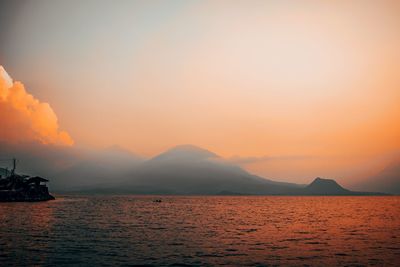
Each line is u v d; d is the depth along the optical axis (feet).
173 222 183.21
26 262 77.82
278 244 108.47
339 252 94.79
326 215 249.55
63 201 442.91
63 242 105.91
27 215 203.72
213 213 268.82
